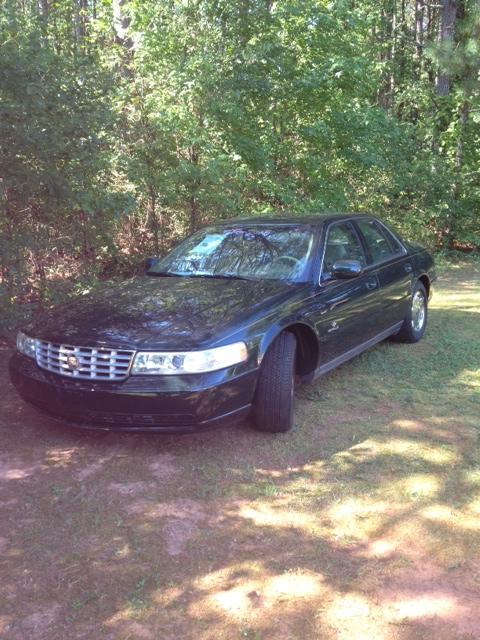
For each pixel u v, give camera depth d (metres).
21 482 3.50
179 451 3.88
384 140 12.63
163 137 8.77
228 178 9.56
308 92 10.35
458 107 14.58
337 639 2.28
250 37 9.66
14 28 5.47
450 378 5.29
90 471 3.63
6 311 5.42
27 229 5.81
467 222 13.96
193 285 4.54
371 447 3.93
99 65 6.25
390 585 2.59
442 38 14.80
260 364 3.83
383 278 5.55
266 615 2.41
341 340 4.76
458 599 2.50
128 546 2.89
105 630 2.35
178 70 8.91
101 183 6.78
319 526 3.05
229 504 3.26
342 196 11.22
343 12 10.88
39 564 2.76
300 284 4.47
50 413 3.92
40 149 5.32
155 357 3.55
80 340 3.73
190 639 2.30
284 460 3.76
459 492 3.36
